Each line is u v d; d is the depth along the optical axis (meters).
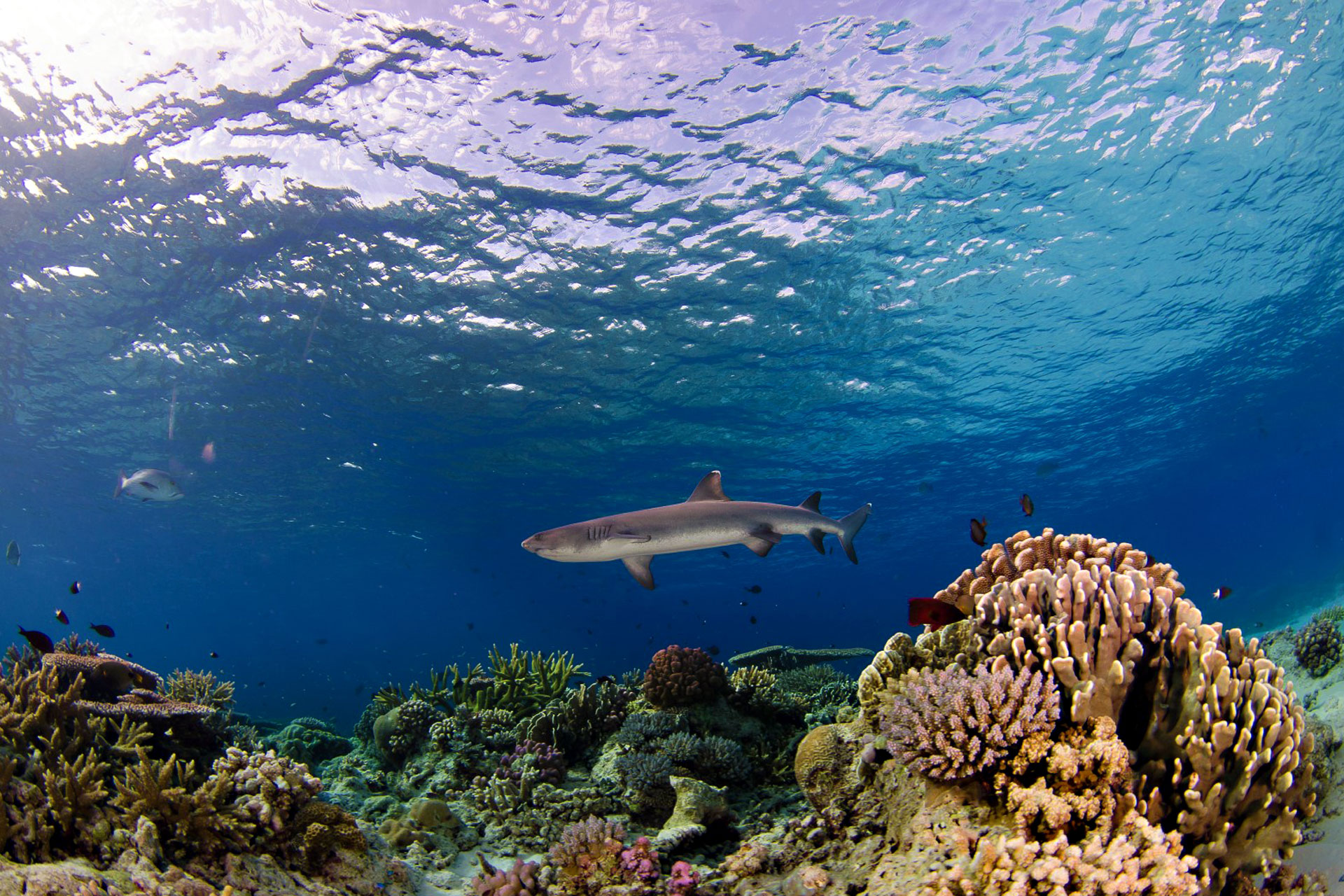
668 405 23.89
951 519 48.16
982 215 16.06
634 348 20.02
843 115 12.88
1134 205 16.59
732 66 11.73
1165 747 3.54
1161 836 2.97
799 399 24.45
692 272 16.89
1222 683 3.49
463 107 11.98
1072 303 20.69
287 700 56.91
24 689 4.75
